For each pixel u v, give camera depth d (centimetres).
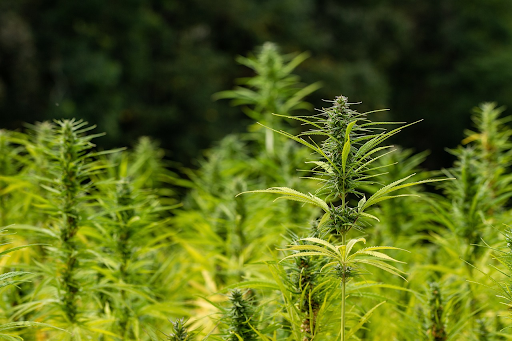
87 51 1566
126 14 1669
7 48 1495
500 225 291
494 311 263
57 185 244
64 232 236
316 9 2441
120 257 255
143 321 255
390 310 285
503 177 340
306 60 2080
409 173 377
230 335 193
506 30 2844
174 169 1625
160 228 374
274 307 239
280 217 370
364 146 163
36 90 1530
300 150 432
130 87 1694
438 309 229
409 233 377
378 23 2544
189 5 1933
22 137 364
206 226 332
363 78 2131
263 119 502
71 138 234
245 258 319
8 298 254
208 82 1847
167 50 1827
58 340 233
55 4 1605
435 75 2702
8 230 312
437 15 2870
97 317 246
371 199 161
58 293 229
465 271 279
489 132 358
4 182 337
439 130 2612
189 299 335
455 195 294
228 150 539
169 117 1695
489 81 2547
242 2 2009
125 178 261
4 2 1511
